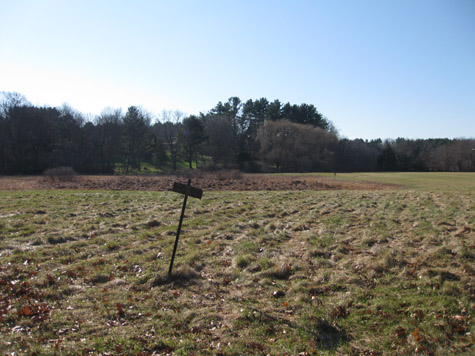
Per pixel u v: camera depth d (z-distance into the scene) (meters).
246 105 96.50
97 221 13.45
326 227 12.82
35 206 16.33
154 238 11.15
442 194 23.33
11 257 8.39
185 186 7.52
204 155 90.12
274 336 5.33
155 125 104.81
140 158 80.44
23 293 6.40
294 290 6.95
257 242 10.53
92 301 6.26
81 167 65.00
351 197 22.89
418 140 115.06
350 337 5.32
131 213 15.52
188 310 6.02
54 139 66.81
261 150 82.44
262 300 6.58
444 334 5.28
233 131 90.00
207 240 10.99
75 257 8.86
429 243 9.93
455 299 6.32
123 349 4.76
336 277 7.51
